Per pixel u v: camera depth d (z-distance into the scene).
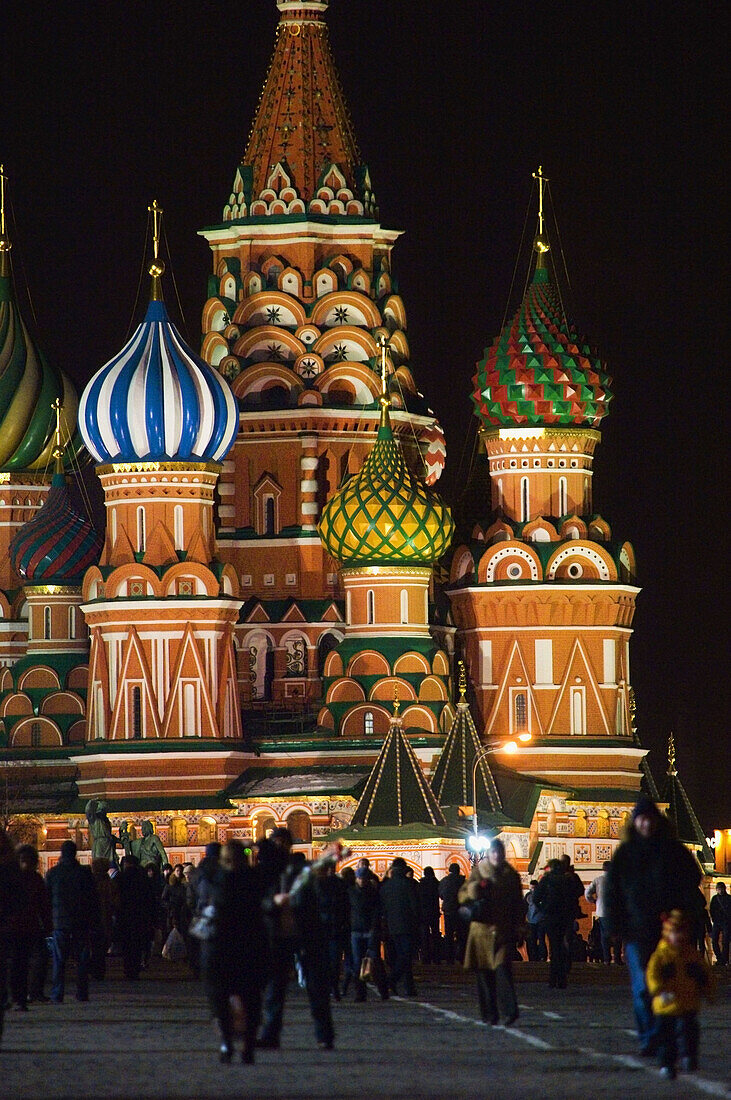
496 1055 71.81
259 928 68.81
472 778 193.38
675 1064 66.69
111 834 189.38
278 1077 65.50
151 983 116.50
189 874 121.94
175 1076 65.75
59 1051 73.88
